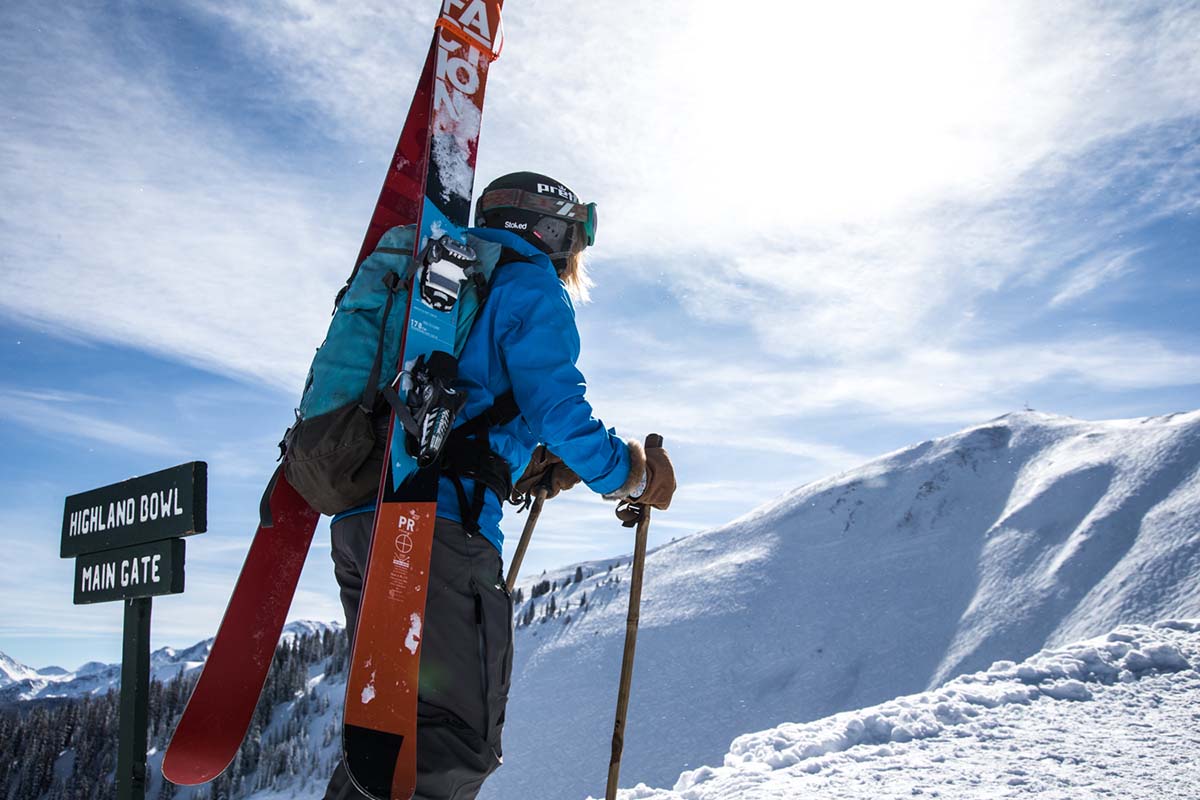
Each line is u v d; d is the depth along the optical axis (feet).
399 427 5.09
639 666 580.71
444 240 5.41
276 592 6.27
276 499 6.33
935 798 10.52
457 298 5.45
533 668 609.42
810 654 570.87
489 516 5.51
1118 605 505.66
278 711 558.15
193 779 5.83
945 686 16.11
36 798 497.87
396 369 5.27
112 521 9.70
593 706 542.16
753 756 13.38
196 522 8.30
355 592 5.51
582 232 7.02
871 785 11.19
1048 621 529.04
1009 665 17.10
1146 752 11.94
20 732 536.01
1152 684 15.65
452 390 5.06
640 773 465.47
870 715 14.33
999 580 595.47
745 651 586.45
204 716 5.91
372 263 5.68
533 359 5.57
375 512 4.87
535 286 5.73
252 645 6.15
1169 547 540.52
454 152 5.91
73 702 552.41
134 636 9.12
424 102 7.09
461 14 6.28
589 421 5.57
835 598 637.30
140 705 8.93
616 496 6.01
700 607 651.25
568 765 480.23
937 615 585.22
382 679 4.67
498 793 463.83
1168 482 619.67
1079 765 11.58
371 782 4.45
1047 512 654.53
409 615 4.85
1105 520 606.55
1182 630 18.16
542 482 7.50
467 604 5.21
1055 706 14.82
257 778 476.13
